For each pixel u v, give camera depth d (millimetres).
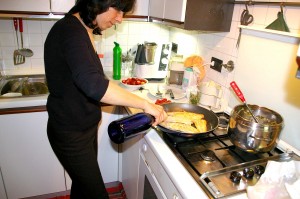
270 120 1071
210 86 1443
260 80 1223
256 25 1214
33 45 1885
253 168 898
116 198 1921
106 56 2086
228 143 1105
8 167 1578
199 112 1342
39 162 1646
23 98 1505
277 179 772
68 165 1203
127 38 2088
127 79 1810
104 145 1762
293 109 1062
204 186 809
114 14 994
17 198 1696
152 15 1692
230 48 1412
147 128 1044
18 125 1495
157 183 1079
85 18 992
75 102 1065
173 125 1151
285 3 1036
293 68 1040
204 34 1650
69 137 1131
